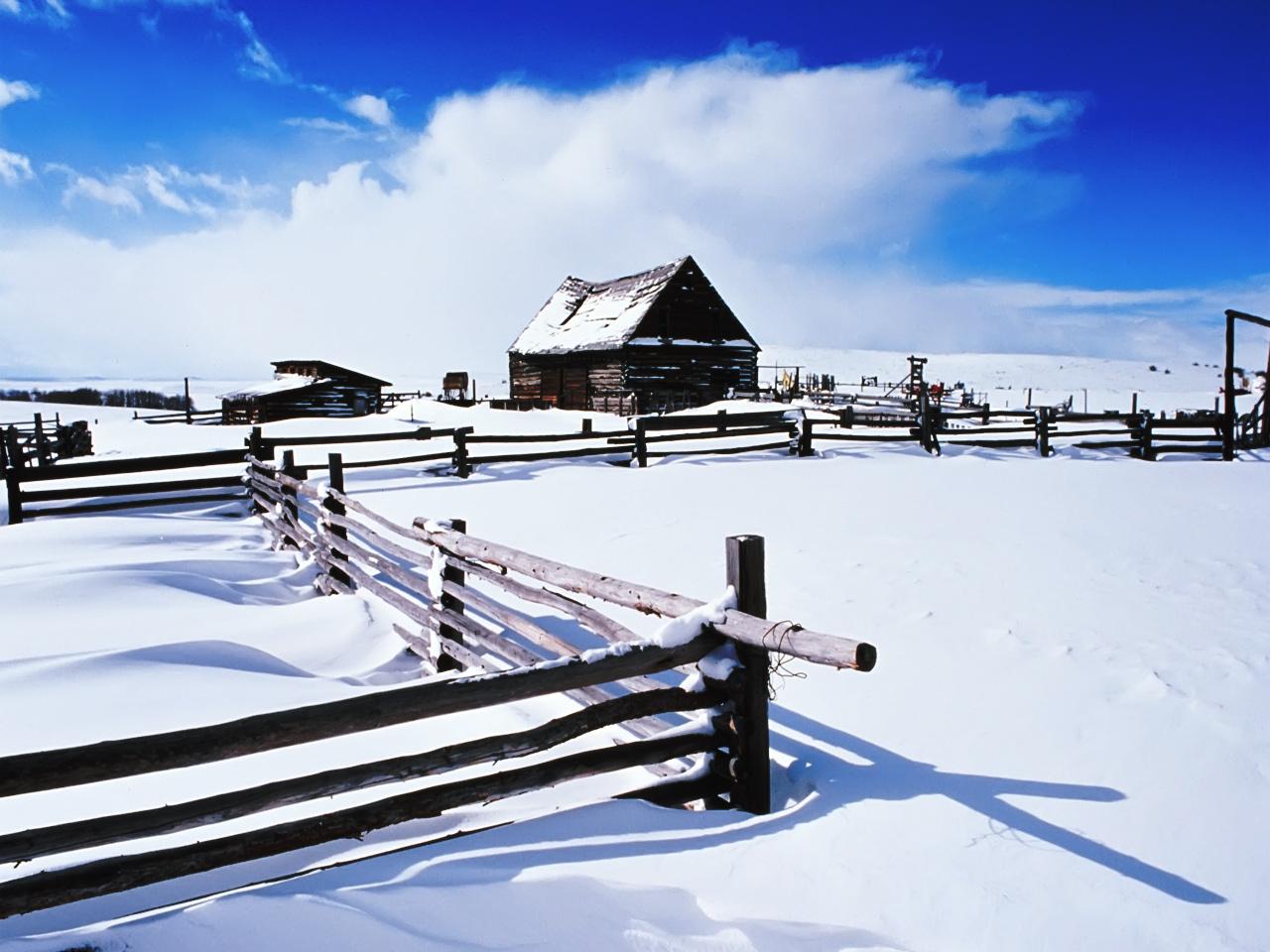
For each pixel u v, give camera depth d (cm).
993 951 216
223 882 246
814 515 940
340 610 582
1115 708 373
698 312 3256
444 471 1424
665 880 243
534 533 873
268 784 235
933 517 914
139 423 3781
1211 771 311
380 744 371
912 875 248
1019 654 449
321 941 193
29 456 1409
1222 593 573
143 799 304
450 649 482
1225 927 223
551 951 199
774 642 270
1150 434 1731
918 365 3200
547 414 3020
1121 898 236
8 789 196
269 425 2633
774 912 230
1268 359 2028
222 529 955
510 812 296
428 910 211
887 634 494
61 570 625
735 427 1917
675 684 365
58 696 387
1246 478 1266
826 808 292
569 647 367
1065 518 897
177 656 452
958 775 315
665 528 880
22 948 186
